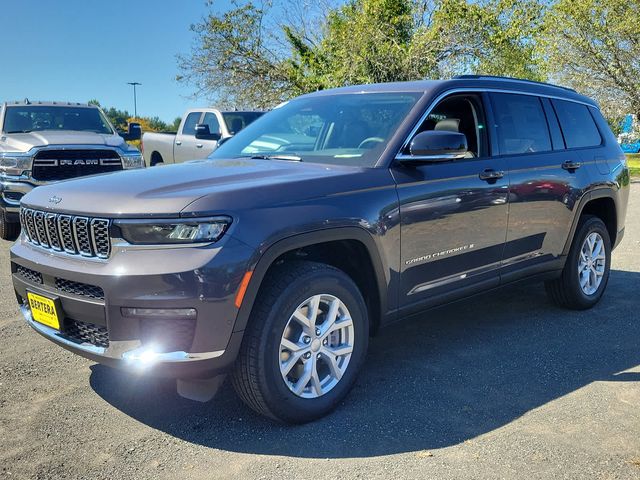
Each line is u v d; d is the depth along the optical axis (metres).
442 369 4.00
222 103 20.89
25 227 3.55
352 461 2.88
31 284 3.36
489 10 17.61
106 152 9.00
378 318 3.66
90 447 3.01
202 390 3.07
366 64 18.11
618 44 19.28
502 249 4.38
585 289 5.34
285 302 3.06
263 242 2.95
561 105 5.21
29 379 3.80
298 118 4.47
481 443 3.03
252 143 4.46
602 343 4.52
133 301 2.84
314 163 3.78
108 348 2.96
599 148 5.47
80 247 3.11
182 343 2.88
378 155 3.69
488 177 4.16
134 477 2.76
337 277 3.30
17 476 2.75
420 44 17.58
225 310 2.86
